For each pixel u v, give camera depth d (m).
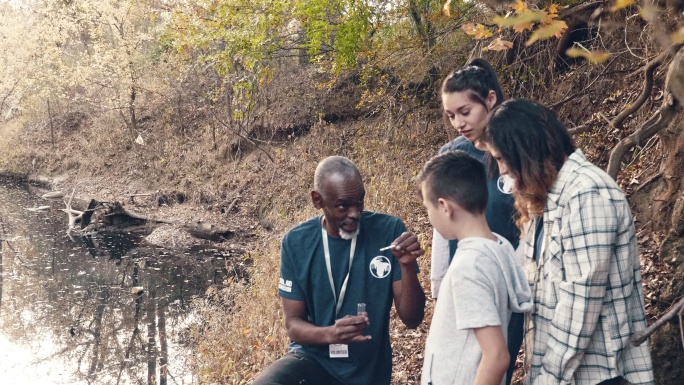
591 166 2.42
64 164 20.58
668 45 1.49
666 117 4.33
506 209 3.03
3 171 21.47
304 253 2.91
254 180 15.58
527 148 2.42
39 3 22.73
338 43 10.66
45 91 21.12
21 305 10.76
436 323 2.41
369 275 2.87
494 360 2.19
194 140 18.30
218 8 11.48
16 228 15.47
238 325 7.40
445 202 2.39
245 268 11.98
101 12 19.62
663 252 4.35
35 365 8.48
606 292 2.37
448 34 10.58
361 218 2.94
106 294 11.18
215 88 17.41
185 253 13.33
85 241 14.45
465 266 2.28
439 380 2.35
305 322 2.87
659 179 5.05
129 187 18.19
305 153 14.91
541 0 5.67
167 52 18.67
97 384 7.84
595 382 2.39
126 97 19.55
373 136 13.58
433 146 12.07
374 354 2.89
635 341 2.41
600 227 2.30
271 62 16.22
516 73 9.20
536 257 2.62
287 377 2.76
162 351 8.77
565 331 2.34
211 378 6.48
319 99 15.61
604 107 7.63
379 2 10.77
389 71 12.84
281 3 10.55
